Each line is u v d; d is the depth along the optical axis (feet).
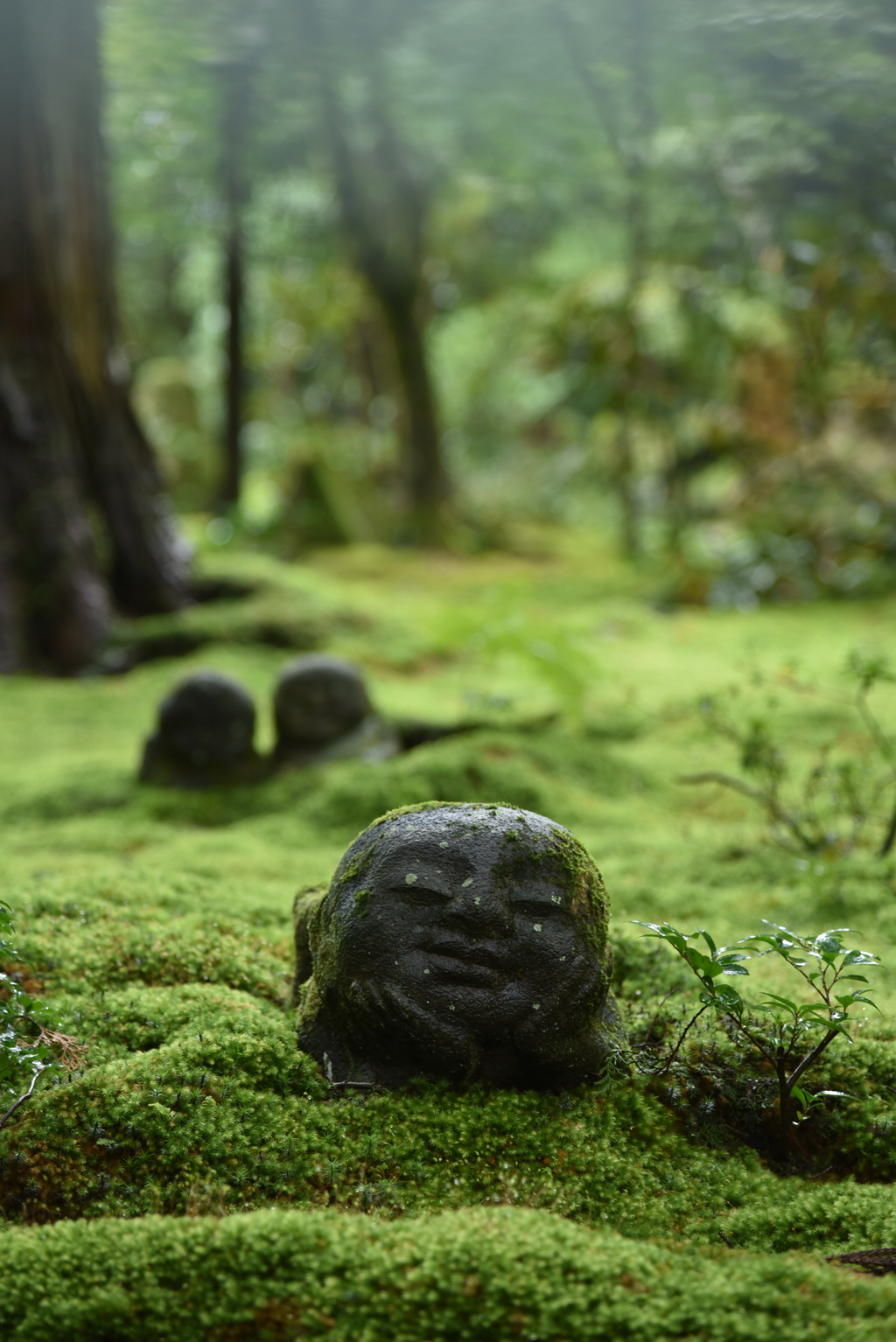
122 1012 9.53
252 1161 7.91
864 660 15.57
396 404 53.21
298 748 18.76
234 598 29.30
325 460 48.60
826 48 20.88
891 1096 8.83
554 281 47.50
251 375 56.59
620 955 10.69
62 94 25.21
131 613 28.30
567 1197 7.78
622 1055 8.82
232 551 41.57
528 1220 7.08
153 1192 7.70
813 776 15.21
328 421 61.05
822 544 35.55
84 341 26.91
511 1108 8.41
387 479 57.67
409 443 50.39
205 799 17.67
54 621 25.86
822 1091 8.54
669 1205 7.82
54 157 25.32
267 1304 6.41
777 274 32.73
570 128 30.73
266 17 23.45
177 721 18.12
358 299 52.03
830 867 13.61
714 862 14.82
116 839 16.07
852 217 27.73
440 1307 6.32
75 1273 6.67
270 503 54.90
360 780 17.13
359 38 24.03
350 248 47.06
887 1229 7.36
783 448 36.78
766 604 34.91
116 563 28.07
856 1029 9.54
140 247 53.21
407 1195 7.75
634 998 10.10
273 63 25.80
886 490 36.24
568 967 8.41
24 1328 6.34
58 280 25.82
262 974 10.58
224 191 38.04
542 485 60.29
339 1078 8.74
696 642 29.78
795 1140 8.64
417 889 8.44
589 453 51.80
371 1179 7.91
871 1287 6.37
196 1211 7.50
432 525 49.16
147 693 24.40
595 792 18.52
